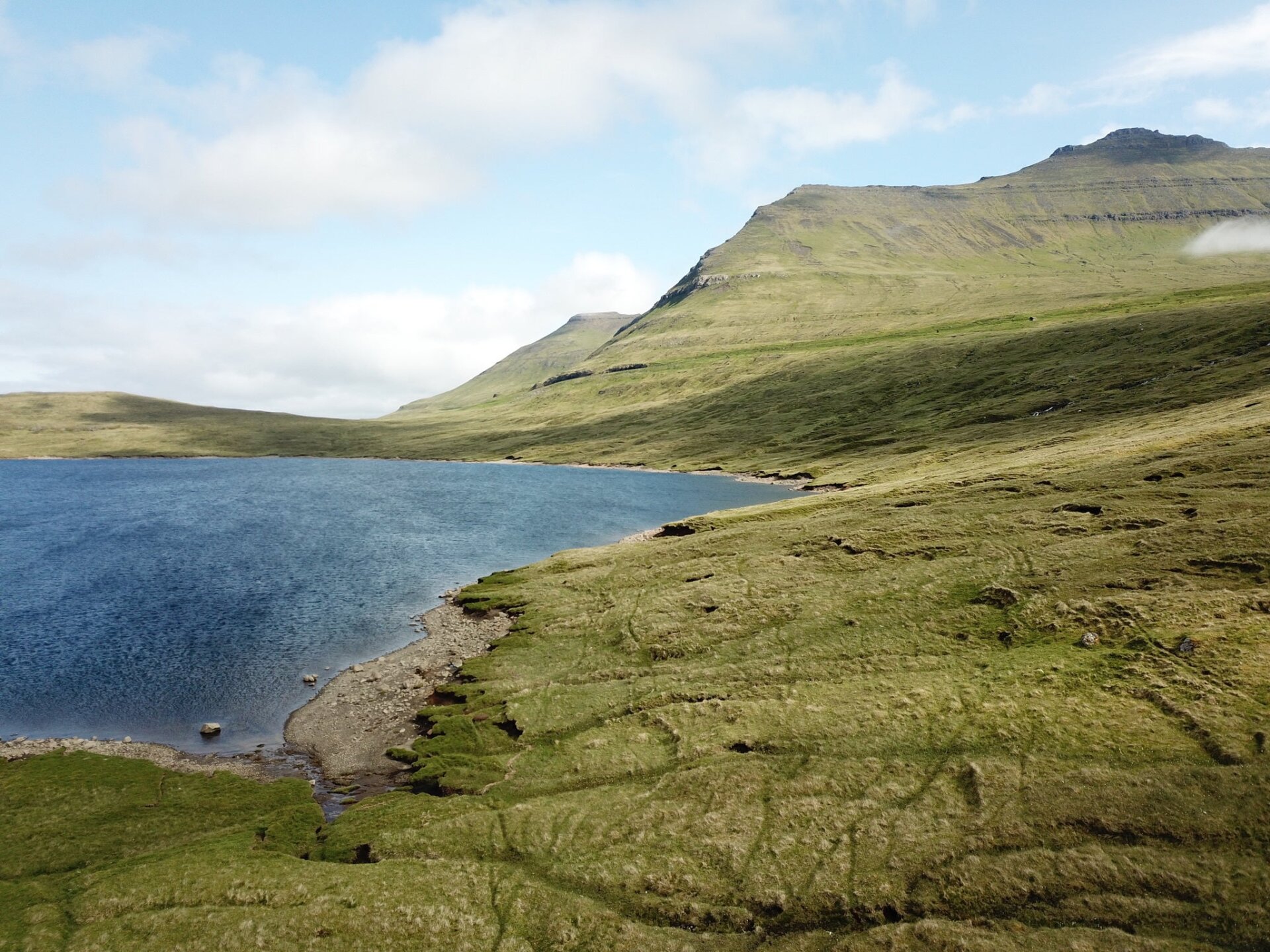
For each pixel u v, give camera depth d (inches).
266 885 1067.3
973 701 1349.7
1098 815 1007.6
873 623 1793.8
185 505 5590.6
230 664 2144.4
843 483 5241.1
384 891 1049.5
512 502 5664.4
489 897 1040.8
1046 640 1533.0
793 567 2320.4
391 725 1733.5
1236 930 813.9
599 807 1227.2
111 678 2027.6
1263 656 1258.0
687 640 1913.1
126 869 1127.6
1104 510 2146.9
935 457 5128.0
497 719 1665.8
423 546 3949.3
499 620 2479.1
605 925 975.6
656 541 3179.1
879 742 1285.7
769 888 1003.9
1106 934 842.8
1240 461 2228.1
